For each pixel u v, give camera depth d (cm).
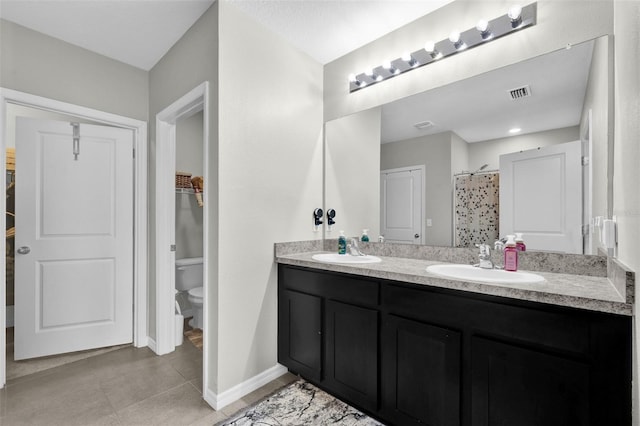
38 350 226
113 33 212
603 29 134
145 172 259
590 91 139
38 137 228
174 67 223
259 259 197
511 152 163
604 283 121
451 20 183
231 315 180
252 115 194
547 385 105
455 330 128
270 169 205
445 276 136
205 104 183
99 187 247
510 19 160
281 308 207
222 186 176
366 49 224
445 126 187
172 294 249
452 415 127
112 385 194
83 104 229
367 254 222
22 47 203
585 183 140
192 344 261
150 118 260
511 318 114
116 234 252
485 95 171
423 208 196
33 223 225
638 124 81
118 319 253
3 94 194
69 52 223
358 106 229
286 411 169
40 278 228
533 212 156
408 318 144
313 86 241
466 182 179
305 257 206
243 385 185
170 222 250
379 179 217
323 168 248
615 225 120
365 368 159
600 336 96
